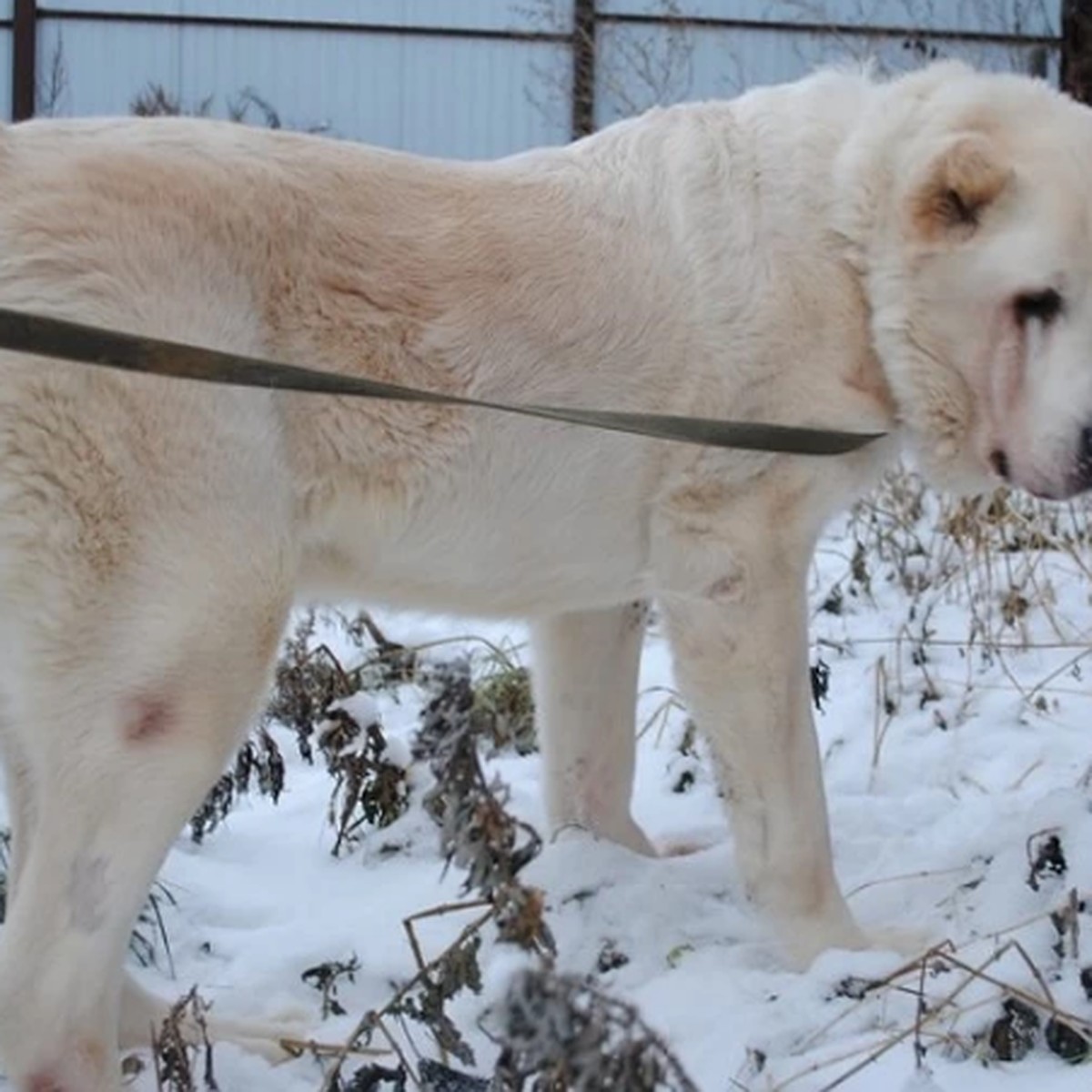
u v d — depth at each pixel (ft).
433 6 48.08
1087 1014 10.97
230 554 10.71
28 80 48.01
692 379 12.42
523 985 7.46
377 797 14.80
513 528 12.30
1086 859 12.62
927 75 13.14
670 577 12.71
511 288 11.94
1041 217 12.09
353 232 11.57
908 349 12.55
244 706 10.80
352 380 9.67
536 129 48.21
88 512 10.37
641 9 47.39
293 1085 11.16
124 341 9.16
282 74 48.47
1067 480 12.23
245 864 14.74
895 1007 11.27
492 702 17.43
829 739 16.88
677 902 13.24
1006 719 17.04
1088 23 43.62
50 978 10.18
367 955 12.80
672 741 17.11
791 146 12.77
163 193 10.93
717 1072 10.76
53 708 10.47
